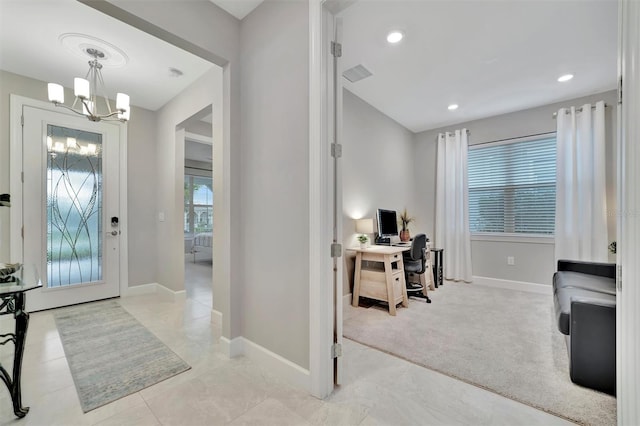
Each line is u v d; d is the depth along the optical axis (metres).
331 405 1.61
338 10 1.76
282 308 1.90
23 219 3.05
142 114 3.92
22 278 1.65
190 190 7.66
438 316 3.04
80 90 2.36
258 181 2.09
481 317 3.00
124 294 3.75
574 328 1.79
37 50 2.60
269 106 2.01
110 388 1.75
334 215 1.79
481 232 4.57
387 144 4.32
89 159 3.49
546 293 3.94
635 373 0.87
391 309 3.08
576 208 3.59
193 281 4.86
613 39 2.51
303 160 1.79
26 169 3.06
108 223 3.63
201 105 3.07
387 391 1.74
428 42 2.57
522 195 4.21
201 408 1.58
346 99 3.48
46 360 2.09
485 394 1.71
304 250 1.77
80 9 2.09
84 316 3.01
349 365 2.04
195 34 1.98
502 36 2.48
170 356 2.16
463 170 4.53
